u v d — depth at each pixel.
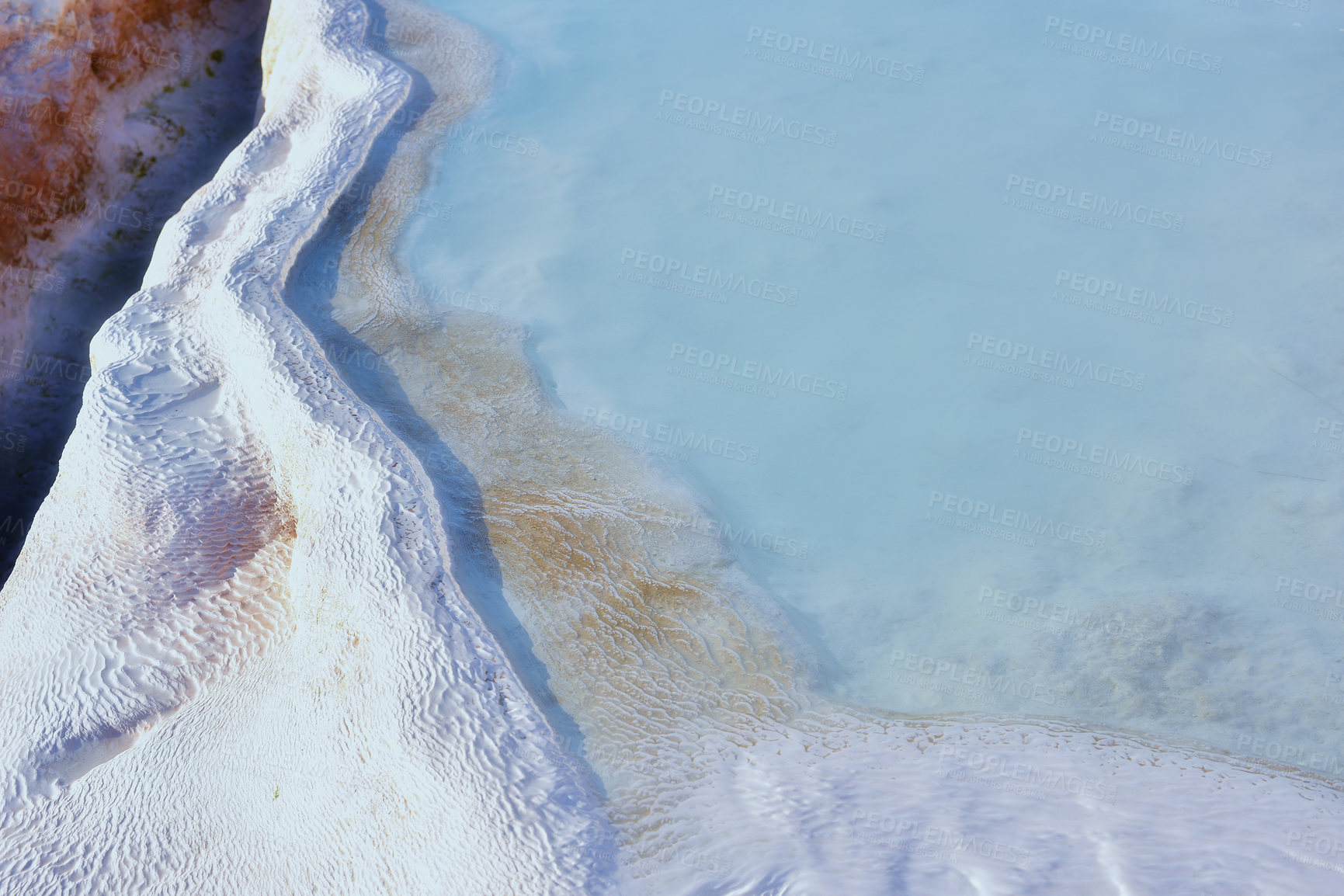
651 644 3.72
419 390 4.93
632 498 4.36
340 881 3.29
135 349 5.25
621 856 2.98
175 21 10.30
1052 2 8.66
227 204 6.48
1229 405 4.73
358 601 3.73
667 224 6.12
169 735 4.14
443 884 3.02
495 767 3.16
